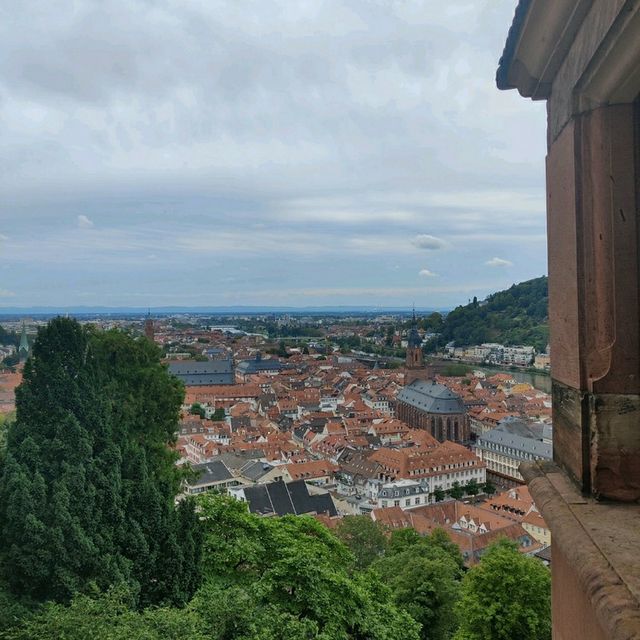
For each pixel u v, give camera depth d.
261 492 72.88
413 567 41.62
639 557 3.04
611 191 3.85
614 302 3.82
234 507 26.36
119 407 30.20
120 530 21.67
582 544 3.27
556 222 4.52
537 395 166.75
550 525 3.76
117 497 22.19
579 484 3.97
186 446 107.56
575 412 4.05
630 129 3.83
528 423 124.38
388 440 117.88
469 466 99.06
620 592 2.75
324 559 23.47
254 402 165.88
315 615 20.72
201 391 168.88
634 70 3.51
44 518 20.08
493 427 131.62
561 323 4.39
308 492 74.94
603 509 3.69
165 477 30.34
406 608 39.69
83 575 19.75
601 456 3.80
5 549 20.06
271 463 93.94
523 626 33.50
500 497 79.00
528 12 4.17
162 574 21.95
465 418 132.38
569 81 4.13
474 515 71.38
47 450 22.45
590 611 3.38
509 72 4.96
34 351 24.42
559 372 4.46
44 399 23.62
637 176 3.82
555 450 4.60
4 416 35.94
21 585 19.38
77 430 22.72
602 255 3.88
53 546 19.36
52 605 16.50
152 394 35.09
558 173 4.44
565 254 4.27
